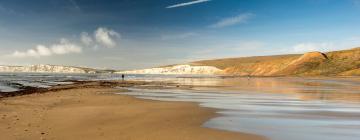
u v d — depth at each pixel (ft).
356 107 82.02
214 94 124.57
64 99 100.17
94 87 177.37
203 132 48.47
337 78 364.38
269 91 144.56
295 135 47.60
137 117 62.64
